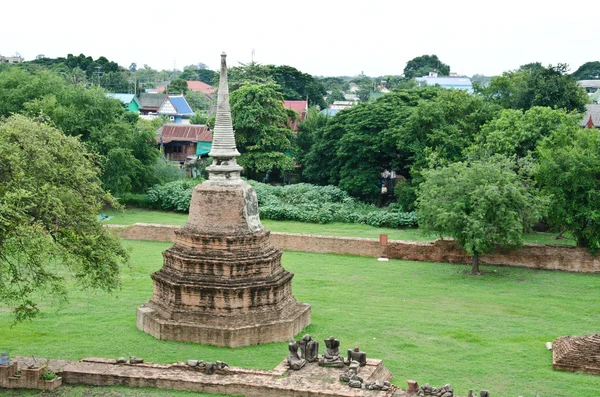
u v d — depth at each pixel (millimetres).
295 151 104250
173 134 120875
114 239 39062
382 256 65812
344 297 51875
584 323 45969
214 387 32625
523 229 64188
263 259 41562
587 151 60344
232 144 42719
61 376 34000
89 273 38531
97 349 39344
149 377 33375
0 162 35094
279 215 83250
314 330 43719
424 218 61969
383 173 104000
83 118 84500
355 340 41906
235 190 41844
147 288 53125
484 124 82625
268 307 41656
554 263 61312
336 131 96125
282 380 32844
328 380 32812
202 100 199375
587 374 36594
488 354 39625
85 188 38562
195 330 40375
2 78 89438
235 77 117000
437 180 60344
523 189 58469
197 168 106125
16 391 33031
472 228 56875
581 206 59906
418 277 58438
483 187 57500
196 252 41500
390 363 37969
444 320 46312
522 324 45562
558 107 92062
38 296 49719
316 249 67688
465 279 57781
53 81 89688
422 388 31469
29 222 34781
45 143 37438
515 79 100500
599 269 60375
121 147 85000
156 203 89312
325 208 83562
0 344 39906
